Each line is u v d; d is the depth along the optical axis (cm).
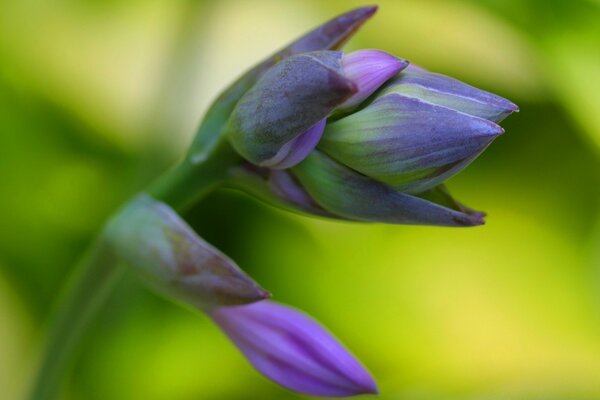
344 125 26
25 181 36
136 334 35
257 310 28
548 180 36
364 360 36
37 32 37
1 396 35
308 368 27
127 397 35
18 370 35
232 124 26
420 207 25
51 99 36
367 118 25
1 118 36
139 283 32
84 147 36
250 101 26
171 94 35
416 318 36
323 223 36
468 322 36
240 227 36
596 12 33
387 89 26
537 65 34
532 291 36
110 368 35
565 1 33
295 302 36
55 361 29
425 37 36
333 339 28
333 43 27
